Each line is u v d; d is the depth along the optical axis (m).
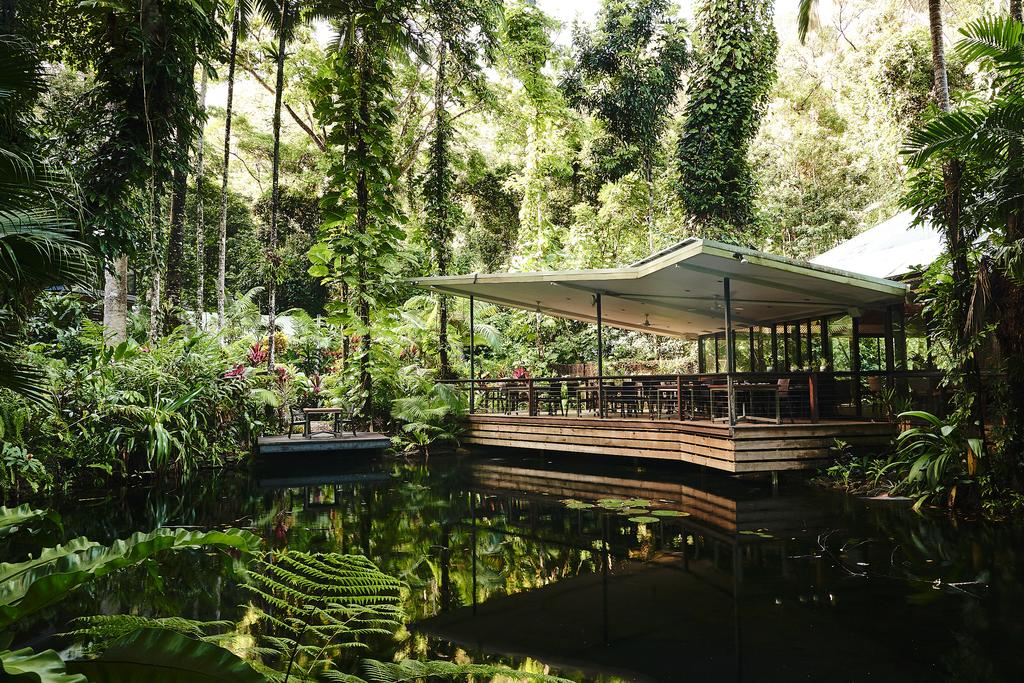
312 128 23.64
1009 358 6.66
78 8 9.47
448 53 16.05
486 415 13.39
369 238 12.51
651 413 12.59
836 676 3.15
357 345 15.33
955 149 6.16
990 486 6.78
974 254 6.73
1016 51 5.99
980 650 3.42
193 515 7.09
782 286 9.98
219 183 25.03
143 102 9.37
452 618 4.04
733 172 16.45
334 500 8.20
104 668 1.43
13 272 3.08
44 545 5.51
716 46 16.28
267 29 18.84
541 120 19.52
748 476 9.78
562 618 4.02
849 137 25.38
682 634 3.74
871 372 9.67
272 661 3.20
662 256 8.97
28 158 3.44
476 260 23.69
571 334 20.27
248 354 14.00
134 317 14.27
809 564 5.16
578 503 7.98
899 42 17.53
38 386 3.67
